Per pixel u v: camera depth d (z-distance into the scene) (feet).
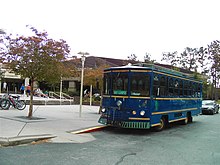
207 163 25.21
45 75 46.42
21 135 31.68
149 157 26.89
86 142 33.04
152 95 41.19
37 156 24.94
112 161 24.56
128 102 40.60
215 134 45.19
